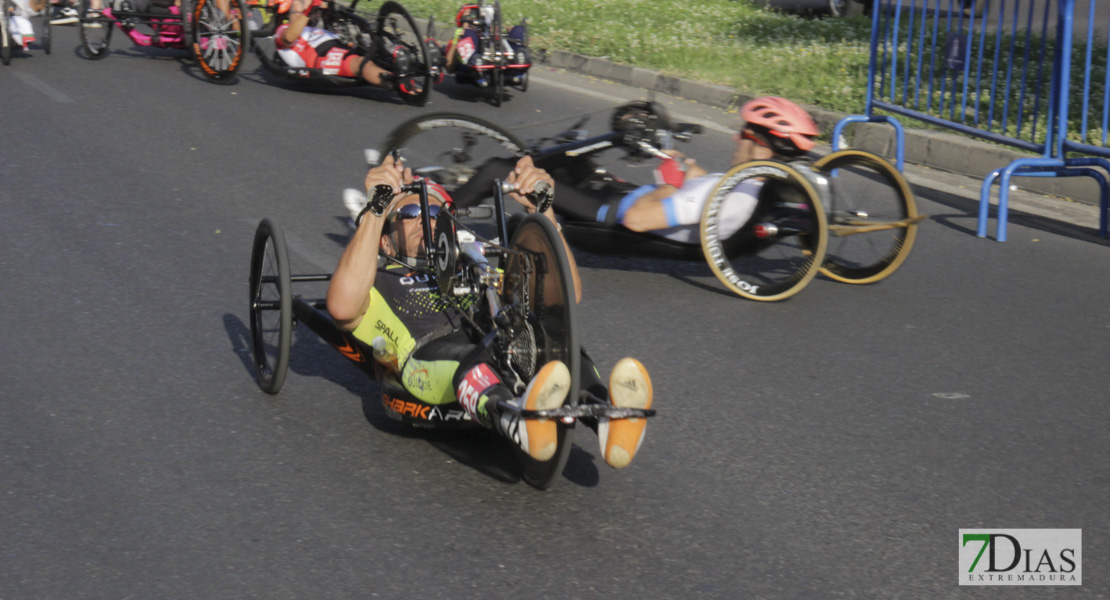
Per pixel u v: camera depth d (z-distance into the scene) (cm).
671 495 516
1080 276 886
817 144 1352
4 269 803
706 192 812
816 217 781
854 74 1577
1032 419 613
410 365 535
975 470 551
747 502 512
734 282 804
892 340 732
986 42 1146
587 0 2353
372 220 541
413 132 836
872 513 505
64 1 2034
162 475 520
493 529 481
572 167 835
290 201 1018
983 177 1206
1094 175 1001
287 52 1523
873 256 850
